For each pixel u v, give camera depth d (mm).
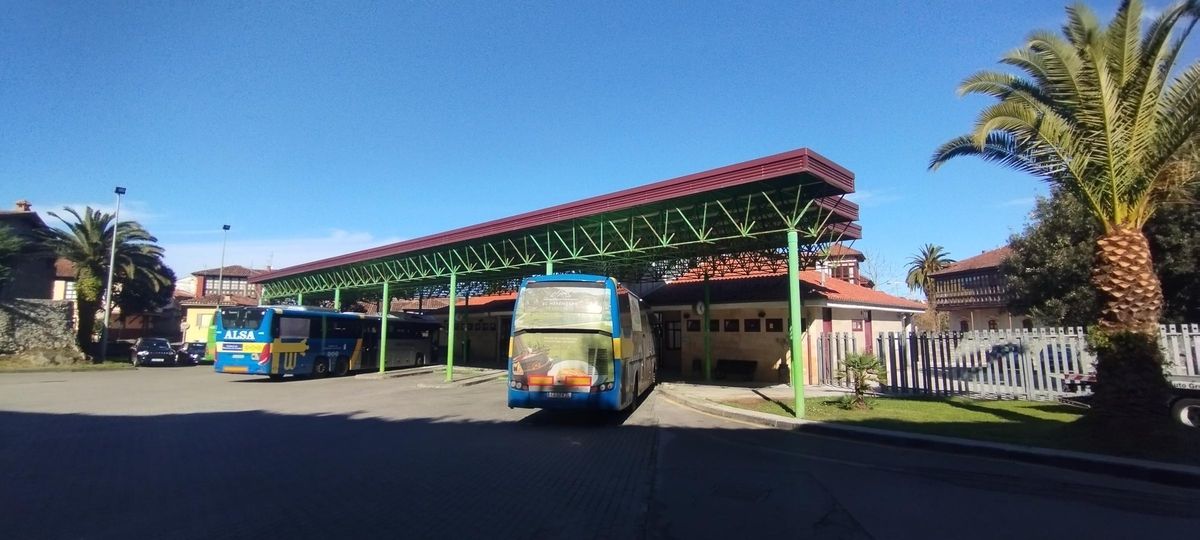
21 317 31953
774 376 23734
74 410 14820
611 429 12727
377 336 31938
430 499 6770
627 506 6645
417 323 35562
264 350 25000
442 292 35906
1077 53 9922
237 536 5449
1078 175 10078
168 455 9180
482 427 12633
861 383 15156
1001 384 17047
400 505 6508
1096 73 9633
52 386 21906
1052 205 24859
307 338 26969
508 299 41562
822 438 11602
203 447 9891
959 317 45031
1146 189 9656
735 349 25297
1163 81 9719
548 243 20953
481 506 6523
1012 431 11227
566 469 8523
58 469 8133
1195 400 10836
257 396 18922
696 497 7066
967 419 12867
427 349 36562
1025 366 16656
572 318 13500
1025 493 7320
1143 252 9750
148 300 47750
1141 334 9547
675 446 10625
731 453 9961
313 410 15297
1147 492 7395
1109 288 9844
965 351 17781
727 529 5859
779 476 8219
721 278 28438
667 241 17938
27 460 8727
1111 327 9797
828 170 14148
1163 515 6395
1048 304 24438
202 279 68812
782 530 5840
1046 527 5953
